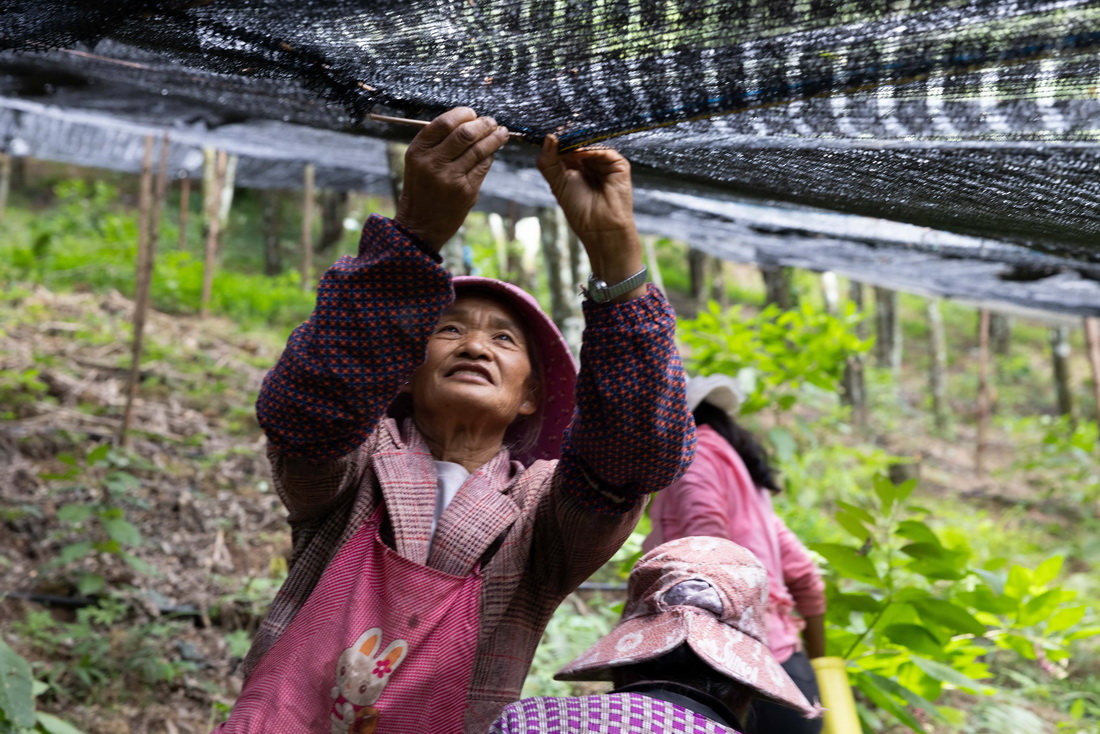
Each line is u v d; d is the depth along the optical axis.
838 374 6.39
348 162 6.29
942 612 3.61
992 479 12.88
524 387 2.04
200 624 4.81
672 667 1.75
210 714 4.16
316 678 1.70
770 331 6.52
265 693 1.70
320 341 1.66
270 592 5.05
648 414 1.67
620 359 1.66
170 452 6.80
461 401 1.90
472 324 1.97
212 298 12.50
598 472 1.77
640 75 1.64
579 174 1.75
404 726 1.69
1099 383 11.40
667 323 1.69
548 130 1.80
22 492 5.64
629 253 1.69
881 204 2.55
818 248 4.94
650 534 3.30
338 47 1.73
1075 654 6.15
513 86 1.72
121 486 4.87
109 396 7.73
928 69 1.55
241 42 1.79
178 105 4.55
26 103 4.91
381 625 1.72
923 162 2.09
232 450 7.00
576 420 1.76
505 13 1.54
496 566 1.84
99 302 10.97
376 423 1.73
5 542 5.10
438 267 1.66
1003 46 1.48
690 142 2.10
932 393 17.78
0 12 1.77
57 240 16.05
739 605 1.82
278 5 1.63
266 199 19.22
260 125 4.86
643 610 1.86
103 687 4.12
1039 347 27.05
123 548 5.26
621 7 1.49
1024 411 20.55
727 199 3.53
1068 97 1.69
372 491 1.88
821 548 3.73
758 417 8.09
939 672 3.62
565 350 2.04
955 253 4.36
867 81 1.61
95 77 3.87
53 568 4.92
